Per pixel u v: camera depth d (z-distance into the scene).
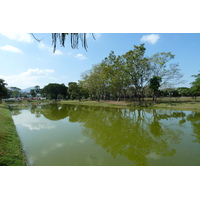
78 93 49.28
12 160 5.32
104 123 13.63
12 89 83.56
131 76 28.36
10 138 7.88
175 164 5.57
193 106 21.44
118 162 5.81
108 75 31.78
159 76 27.70
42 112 22.05
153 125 12.60
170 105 24.22
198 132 10.24
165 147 7.48
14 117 17.14
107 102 36.94
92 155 6.54
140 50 26.33
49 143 8.19
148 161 5.88
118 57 30.09
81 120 15.22
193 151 6.91
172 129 11.14
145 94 40.66
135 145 7.83
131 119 15.65
